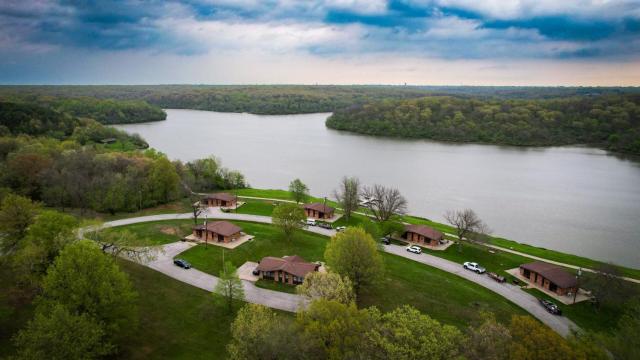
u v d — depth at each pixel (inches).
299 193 4333.2
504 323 2316.7
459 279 2874.0
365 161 7539.4
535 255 3417.8
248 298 2434.8
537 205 5078.7
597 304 2561.5
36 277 2081.7
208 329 2139.5
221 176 5300.2
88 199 3809.1
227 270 2271.2
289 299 2445.9
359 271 2411.4
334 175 6427.2
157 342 2007.9
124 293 1908.2
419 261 3144.7
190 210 4042.8
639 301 2278.5
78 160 4409.5
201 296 2427.4
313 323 1558.8
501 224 4429.1
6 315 1930.4
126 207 3914.9
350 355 1407.5
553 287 2721.5
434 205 5029.5
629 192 5679.1
